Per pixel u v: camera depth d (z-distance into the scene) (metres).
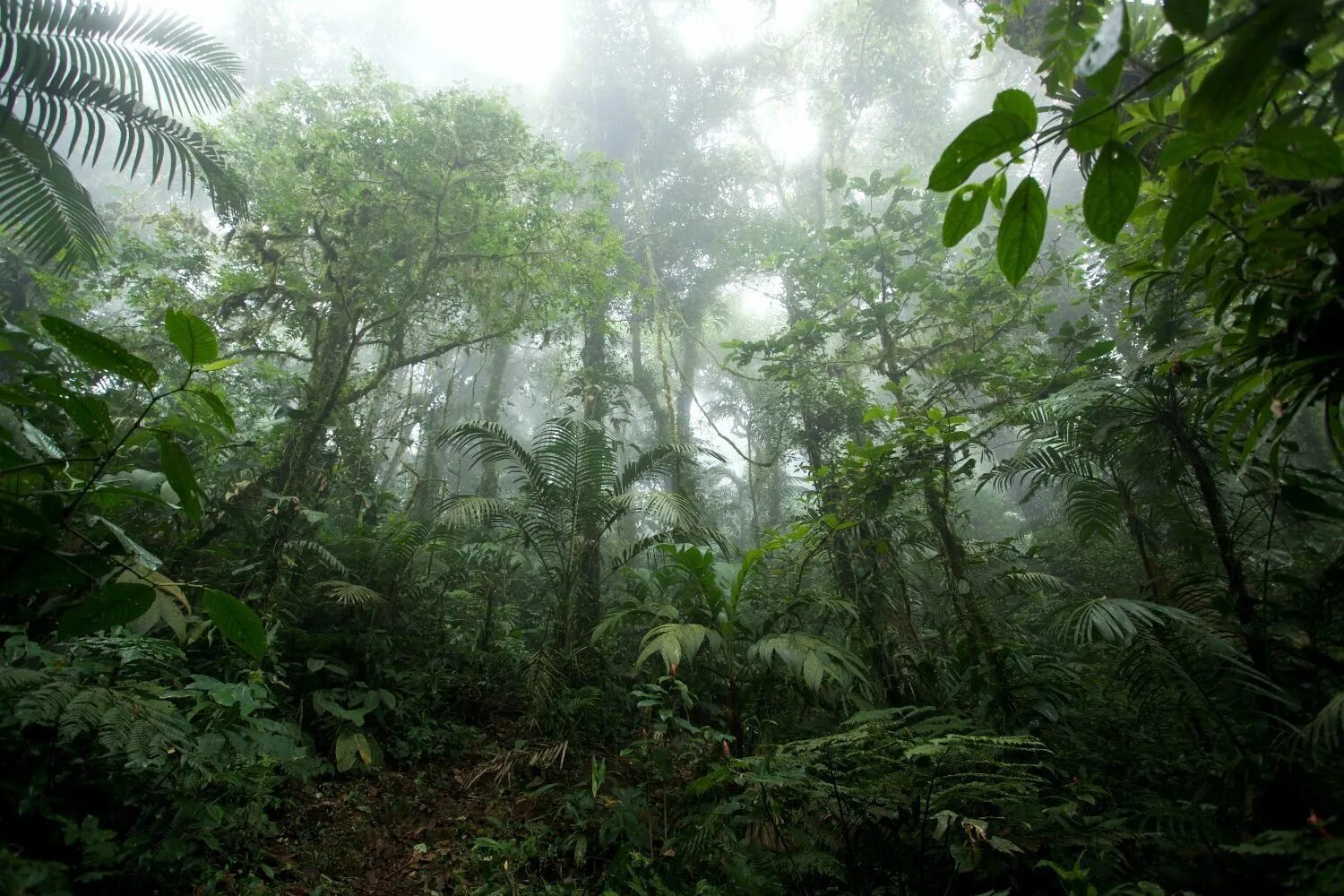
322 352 6.62
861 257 6.61
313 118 7.81
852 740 2.54
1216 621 2.92
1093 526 4.27
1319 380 1.71
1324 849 1.59
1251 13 0.93
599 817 3.31
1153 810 2.63
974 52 3.11
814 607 4.57
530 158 7.42
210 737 2.53
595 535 5.38
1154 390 3.37
